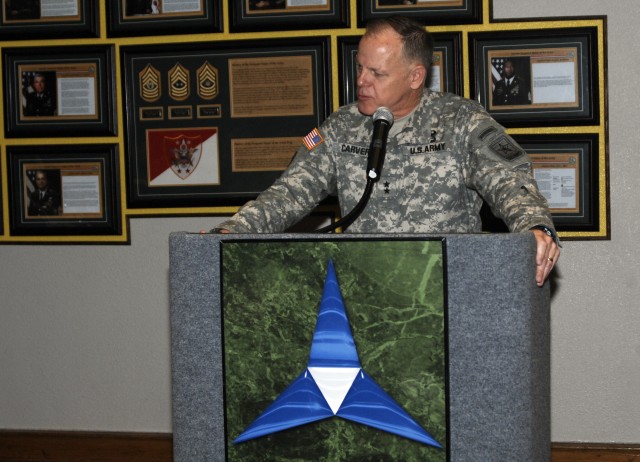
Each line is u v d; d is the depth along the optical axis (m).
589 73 3.00
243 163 3.22
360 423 1.36
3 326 3.44
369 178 1.85
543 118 3.03
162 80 3.25
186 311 1.44
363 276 1.36
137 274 3.34
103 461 3.38
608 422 3.10
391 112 1.99
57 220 3.35
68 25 3.29
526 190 1.75
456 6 3.04
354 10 3.11
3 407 3.46
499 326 1.33
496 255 1.33
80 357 3.40
